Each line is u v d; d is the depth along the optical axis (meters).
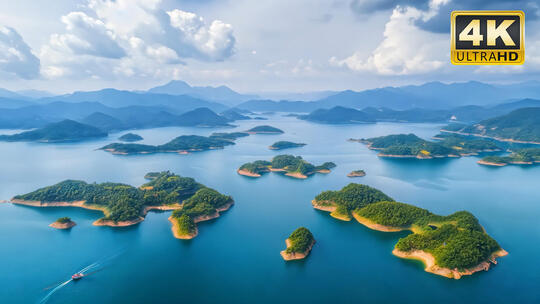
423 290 145.00
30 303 138.38
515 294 141.25
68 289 147.88
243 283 152.00
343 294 143.12
